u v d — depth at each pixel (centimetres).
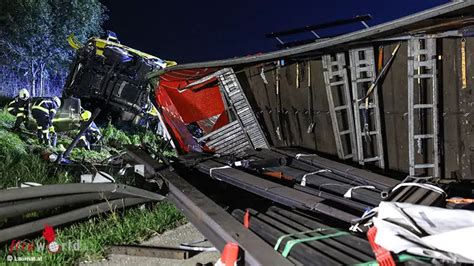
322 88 655
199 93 775
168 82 766
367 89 583
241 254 299
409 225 284
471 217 295
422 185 385
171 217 552
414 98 536
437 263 261
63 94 1227
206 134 800
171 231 518
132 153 705
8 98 1350
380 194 423
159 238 493
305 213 405
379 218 296
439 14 420
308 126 701
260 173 569
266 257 279
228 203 503
